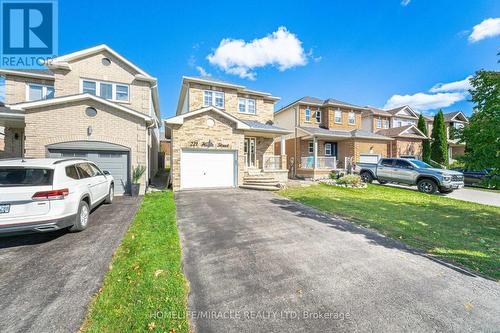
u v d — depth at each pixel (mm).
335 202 8914
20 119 10242
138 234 5031
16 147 12164
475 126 6422
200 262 3873
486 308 2730
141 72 13508
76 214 5027
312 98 22750
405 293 3016
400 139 21812
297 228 5719
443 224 6281
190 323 2447
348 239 4992
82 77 12344
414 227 5938
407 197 10680
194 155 12125
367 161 20109
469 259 4062
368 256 4145
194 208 7801
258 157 16578
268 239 4949
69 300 2799
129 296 2850
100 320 2449
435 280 3350
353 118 22297
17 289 3002
